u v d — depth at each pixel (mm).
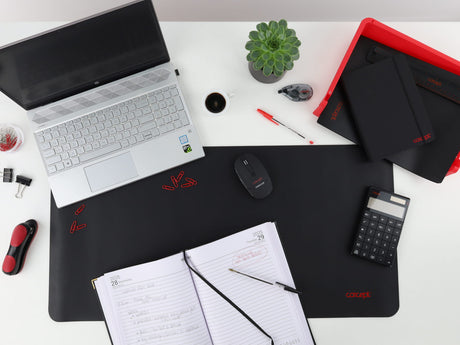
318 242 806
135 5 669
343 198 817
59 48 696
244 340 769
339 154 828
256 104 837
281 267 785
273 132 833
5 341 780
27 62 694
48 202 814
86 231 807
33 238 800
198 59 846
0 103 826
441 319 796
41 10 1326
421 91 797
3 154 818
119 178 796
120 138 790
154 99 789
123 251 804
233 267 779
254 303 775
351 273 799
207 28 853
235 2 1325
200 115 833
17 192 811
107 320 767
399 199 795
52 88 757
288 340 772
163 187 817
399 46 781
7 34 852
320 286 795
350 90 760
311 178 822
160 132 793
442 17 1319
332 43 853
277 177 822
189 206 815
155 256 804
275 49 733
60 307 789
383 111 755
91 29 683
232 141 830
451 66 750
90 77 764
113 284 771
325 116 804
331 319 792
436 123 797
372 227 787
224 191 817
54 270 797
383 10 1313
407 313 797
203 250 777
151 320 768
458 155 793
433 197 821
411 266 808
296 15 1365
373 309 794
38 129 781
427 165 799
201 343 767
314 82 842
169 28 851
